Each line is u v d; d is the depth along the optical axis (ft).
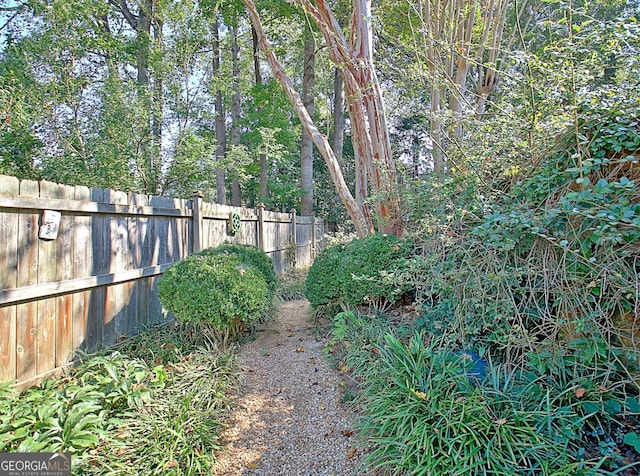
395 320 11.91
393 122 23.72
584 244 6.99
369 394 8.20
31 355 8.79
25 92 19.93
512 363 7.89
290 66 44.93
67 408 7.26
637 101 7.11
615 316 7.11
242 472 7.17
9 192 8.22
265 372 11.07
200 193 16.08
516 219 7.52
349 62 15.39
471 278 8.45
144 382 8.87
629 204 6.86
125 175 23.20
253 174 46.62
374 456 6.80
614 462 5.80
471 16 16.11
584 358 6.94
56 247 9.46
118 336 11.66
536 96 9.31
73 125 22.61
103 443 6.98
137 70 29.73
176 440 7.31
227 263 12.82
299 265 31.65
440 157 14.73
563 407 6.52
